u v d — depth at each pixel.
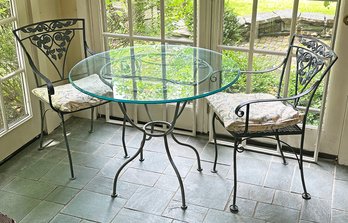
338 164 2.90
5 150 2.95
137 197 2.60
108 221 2.41
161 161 2.94
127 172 2.83
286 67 2.85
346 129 2.80
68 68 3.43
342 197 2.59
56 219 2.43
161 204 2.54
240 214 2.46
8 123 2.97
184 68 2.56
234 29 2.91
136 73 2.52
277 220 2.42
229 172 2.81
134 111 3.36
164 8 3.01
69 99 2.70
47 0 3.15
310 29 2.73
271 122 2.39
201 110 3.16
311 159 2.94
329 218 2.43
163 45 2.91
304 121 2.46
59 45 3.04
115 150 3.08
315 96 2.86
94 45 3.34
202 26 2.94
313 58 2.43
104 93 2.29
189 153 3.03
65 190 2.67
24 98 3.09
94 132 3.32
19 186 2.71
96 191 2.66
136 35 3.19
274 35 2.82
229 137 3.19
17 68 2.99
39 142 3.20
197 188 2.67
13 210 2.50
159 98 2.22
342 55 2.67
